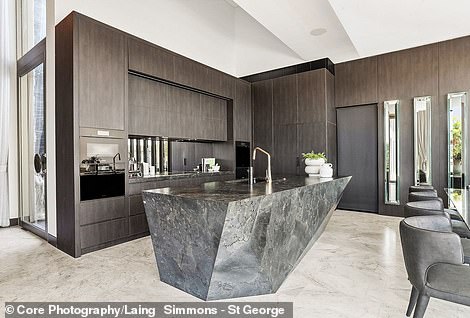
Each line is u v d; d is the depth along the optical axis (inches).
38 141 177.0
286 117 253.6
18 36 201.0
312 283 106.1
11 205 200.5
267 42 276.5
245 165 263.7
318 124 236.7
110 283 106.7
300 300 93.8
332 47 233.6
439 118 207.2
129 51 162.9
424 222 80.6
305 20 188.7
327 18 185.9
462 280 64.4
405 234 71.2
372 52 229.3
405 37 203.6
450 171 200.7
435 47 209.2
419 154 212.5
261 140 267.6
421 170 211.6
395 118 222.2
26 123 194.2
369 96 235.1
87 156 141.4
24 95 194.1
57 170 149.1
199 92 223.0
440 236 65.2
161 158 222.2
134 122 176.9
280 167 256.2
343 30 203.2
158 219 98.7
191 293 97.5
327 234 171.0
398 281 107.3
